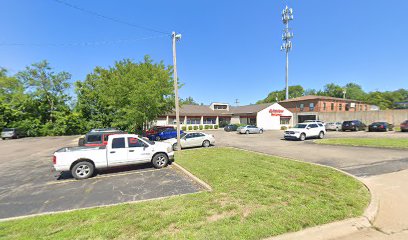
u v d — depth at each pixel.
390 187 6.18
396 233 3.86
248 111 45.59
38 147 19.75
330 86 84.50
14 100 34.59
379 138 19.41
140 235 3.82
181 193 6.23
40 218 4.73
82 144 13.25
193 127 43.28
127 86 23.25
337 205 4.88
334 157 11.05
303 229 3.94
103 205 5.55
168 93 24.52
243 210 4.71
